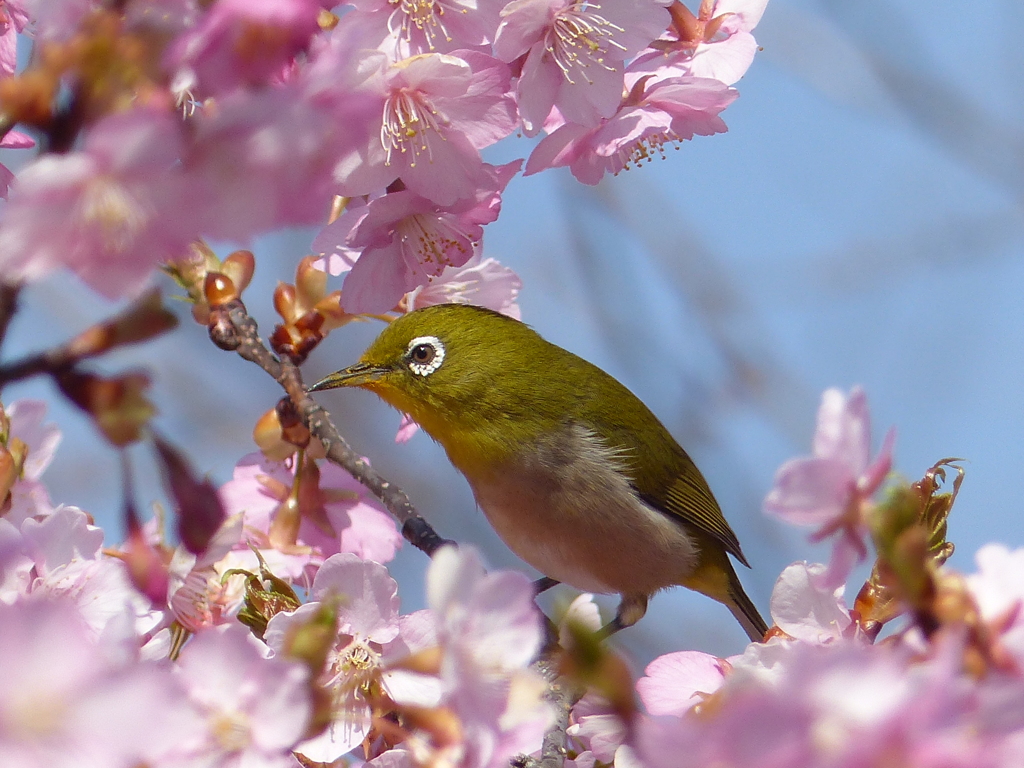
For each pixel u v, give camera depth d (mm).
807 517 935
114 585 1181
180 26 773
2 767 613
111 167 705
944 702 638
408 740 1056
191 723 827
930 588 869
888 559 874
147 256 732
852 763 617
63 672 643
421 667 1180
